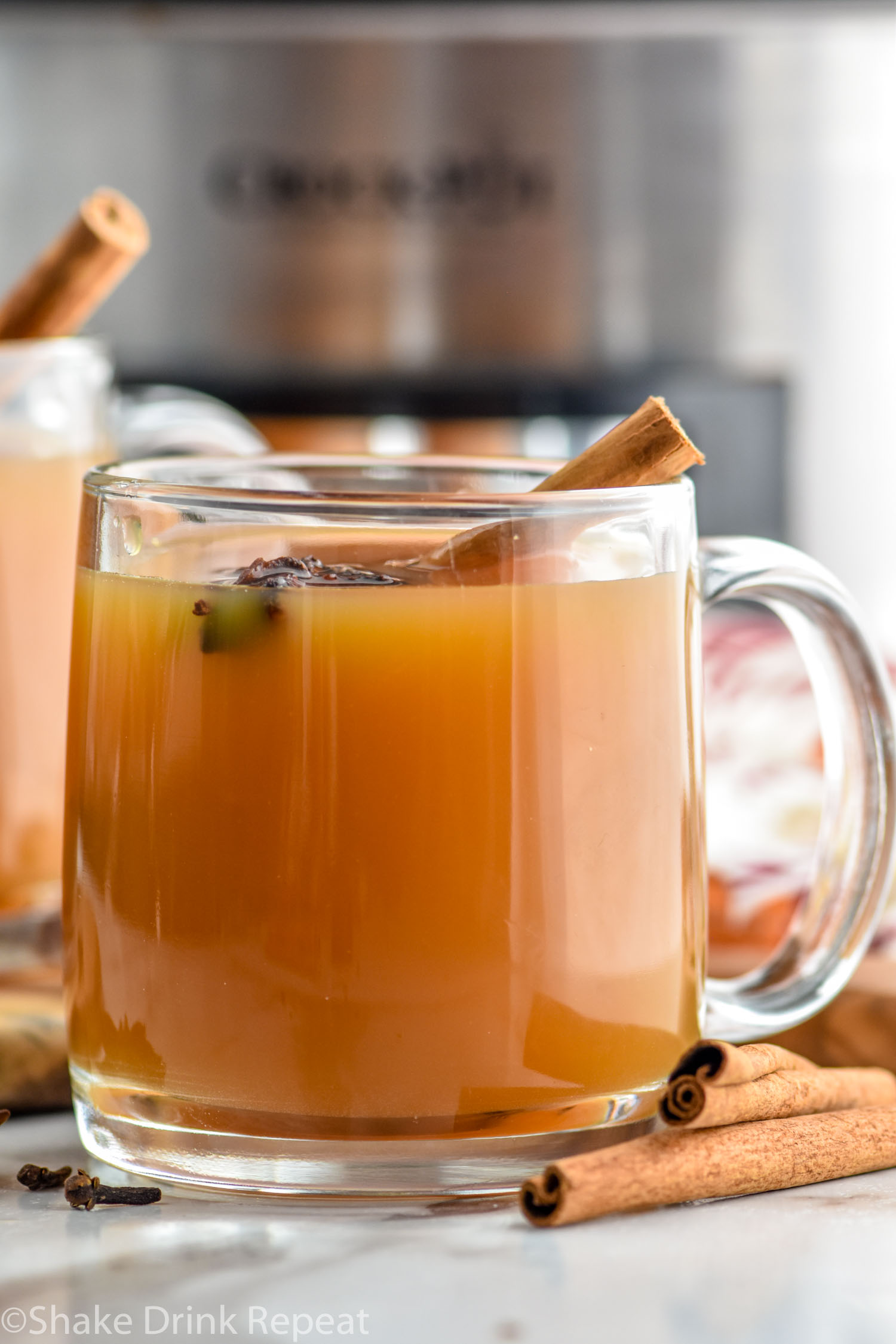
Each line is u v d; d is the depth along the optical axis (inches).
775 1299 17.6
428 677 18.2
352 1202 18.7
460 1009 18.3
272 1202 18.7
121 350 55.1
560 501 18.4
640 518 18.8
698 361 55.4
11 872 23.2
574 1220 18.3
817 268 54.9
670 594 19.0
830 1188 19.1
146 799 18.6
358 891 18.2
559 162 53.7
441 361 55.3
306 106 53.2
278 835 18.3
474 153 53.6
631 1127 19.0
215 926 18.4
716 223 54.4
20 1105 20.4
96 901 18.9
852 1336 17.2
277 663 18.3
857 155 54.0
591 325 55.1
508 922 18.3
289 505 18.4
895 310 55.1
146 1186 19.0
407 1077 18.3
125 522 19.0
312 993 18.3
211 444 26.2
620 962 18.7
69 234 23.0
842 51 52.9
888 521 56.5
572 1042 18.6
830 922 20.5
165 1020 18.6
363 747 18.2
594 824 18.5
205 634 18.4
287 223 54.1
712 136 53.7
